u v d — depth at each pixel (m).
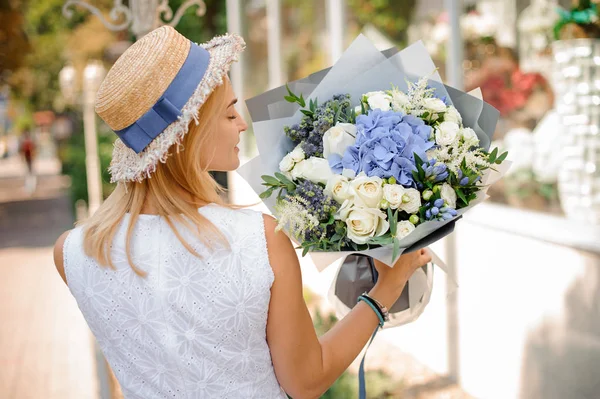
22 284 8.21
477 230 3.83
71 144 12.86
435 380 4.07
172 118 1.40
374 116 1.67
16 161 37.28
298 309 1.45
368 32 5.52
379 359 4.46
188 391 1.45
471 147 1.71
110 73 1.44
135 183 1.52
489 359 3.75
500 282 3.67
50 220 14.23
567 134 3.84
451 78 4.55
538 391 3.40
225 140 1.50
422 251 1.75
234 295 1.41
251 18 7.91
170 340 1.44
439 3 4.86
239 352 1.44
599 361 2.99
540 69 4.05
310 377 1.49
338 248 1.59
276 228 1.44
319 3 6.52
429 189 1.60
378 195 1.55
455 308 4.04
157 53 1.41
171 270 1.45
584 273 3.08
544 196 3.92
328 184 1.60
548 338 3.32
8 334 6.11
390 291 1.67
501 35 4.27
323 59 6.59
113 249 1.49
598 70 3.70
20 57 14.86
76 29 13.27
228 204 1.50
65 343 5.71
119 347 1.49
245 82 8.27
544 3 3.98
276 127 1.77
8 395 4.59
